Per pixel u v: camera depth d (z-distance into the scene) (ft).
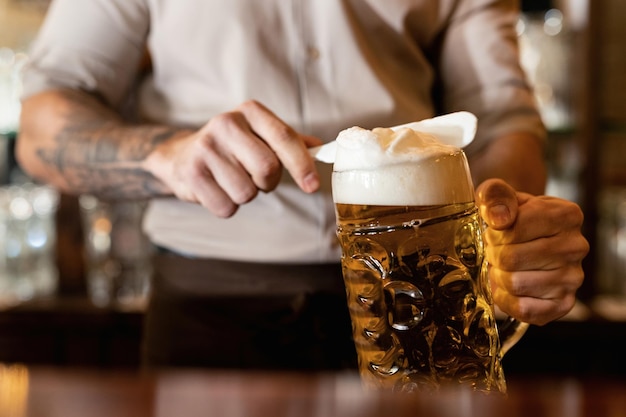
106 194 3.72
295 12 3.72
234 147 2.72
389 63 3.92
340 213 2.07
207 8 3.76
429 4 3.96
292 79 3.77
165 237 4.01
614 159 6.38
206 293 3.62
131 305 5.73
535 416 1.24
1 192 6.12
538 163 3.69
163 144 3.39
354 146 2.00
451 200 1.98
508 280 2.38
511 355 5.48
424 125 2.17
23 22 6.34
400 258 1.98
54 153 3.71
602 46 6.12
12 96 6.03
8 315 5.61
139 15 3.96
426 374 2.01
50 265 6.13
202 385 1.45
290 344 3.21
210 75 3.84
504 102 3.94
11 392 1.43
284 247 3.78
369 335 2.05
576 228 2.41
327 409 1.30
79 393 1.41
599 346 5.55
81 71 3.97
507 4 4.26
